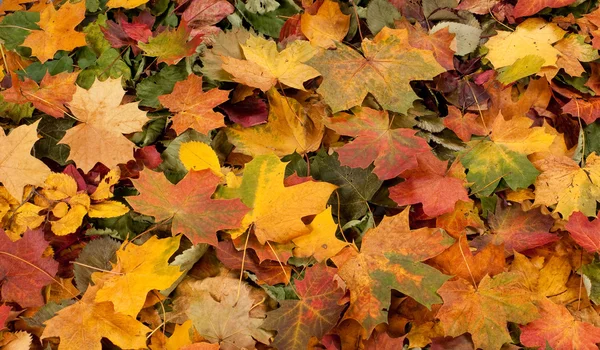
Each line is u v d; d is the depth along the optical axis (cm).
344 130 126
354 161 123
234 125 128
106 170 126
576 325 122
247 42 128
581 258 126
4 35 133
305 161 128
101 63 131
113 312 119
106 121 124
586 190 127
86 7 134
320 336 120
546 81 132
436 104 131
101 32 132
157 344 122
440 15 135
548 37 133
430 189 124
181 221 120
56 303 121
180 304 123
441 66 127
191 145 125
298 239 123
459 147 129
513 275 121
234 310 121
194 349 119
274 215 122
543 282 125
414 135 127
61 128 127
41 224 124
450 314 120
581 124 131
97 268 120
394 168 123
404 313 124
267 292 123
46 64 132
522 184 126
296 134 128
